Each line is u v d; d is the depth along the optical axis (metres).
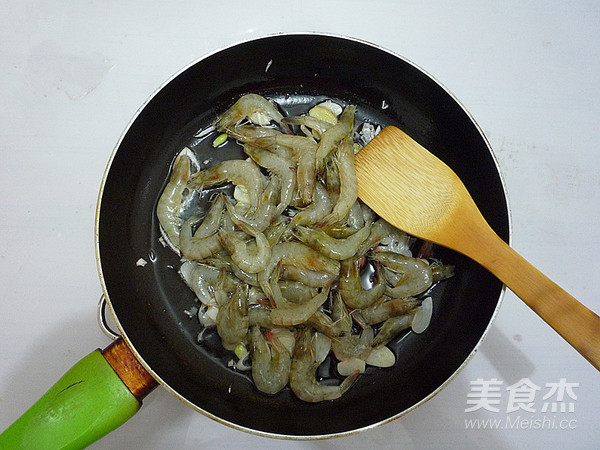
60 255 0.38
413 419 0.37
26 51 0.40
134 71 0.40
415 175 0.35
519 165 0.40
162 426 0.36
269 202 0.36
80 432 0.30
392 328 0.37
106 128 0.39
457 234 0.34
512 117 0.40
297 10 0.41
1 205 0.38
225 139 0.40
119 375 0.31
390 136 0.36
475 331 0.34
